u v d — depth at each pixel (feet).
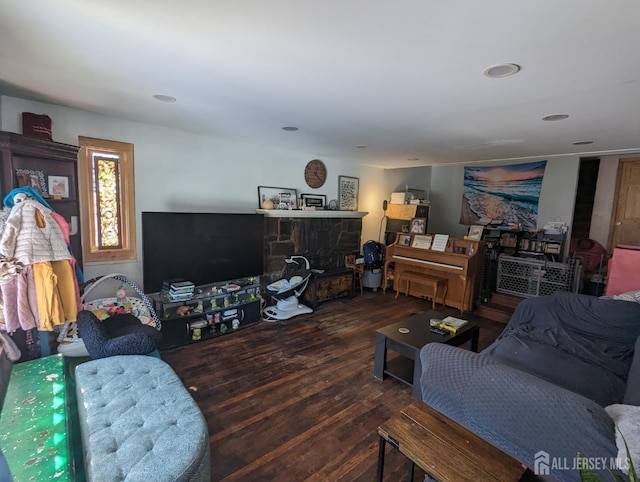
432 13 4.12
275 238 14.48
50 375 6.75
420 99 7.52
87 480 4.31
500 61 5.46
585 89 6.60
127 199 10.60
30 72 6.49
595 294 14.75
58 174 8.68
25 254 6.67
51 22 4.55
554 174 16.31
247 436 6.65
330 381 8.79
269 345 10.89
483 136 11.27
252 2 4.01
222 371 9.16
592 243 16.46
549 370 6.82
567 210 16.02
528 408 3.62
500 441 3.88
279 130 11.05
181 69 6.20
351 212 17.40
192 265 11.23
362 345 11.07
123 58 5.75
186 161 11.72
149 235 10.16
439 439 4.11
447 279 15.39
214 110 8.93
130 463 4.24
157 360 6.83
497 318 13.89
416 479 5.69
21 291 6.75
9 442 4.95
